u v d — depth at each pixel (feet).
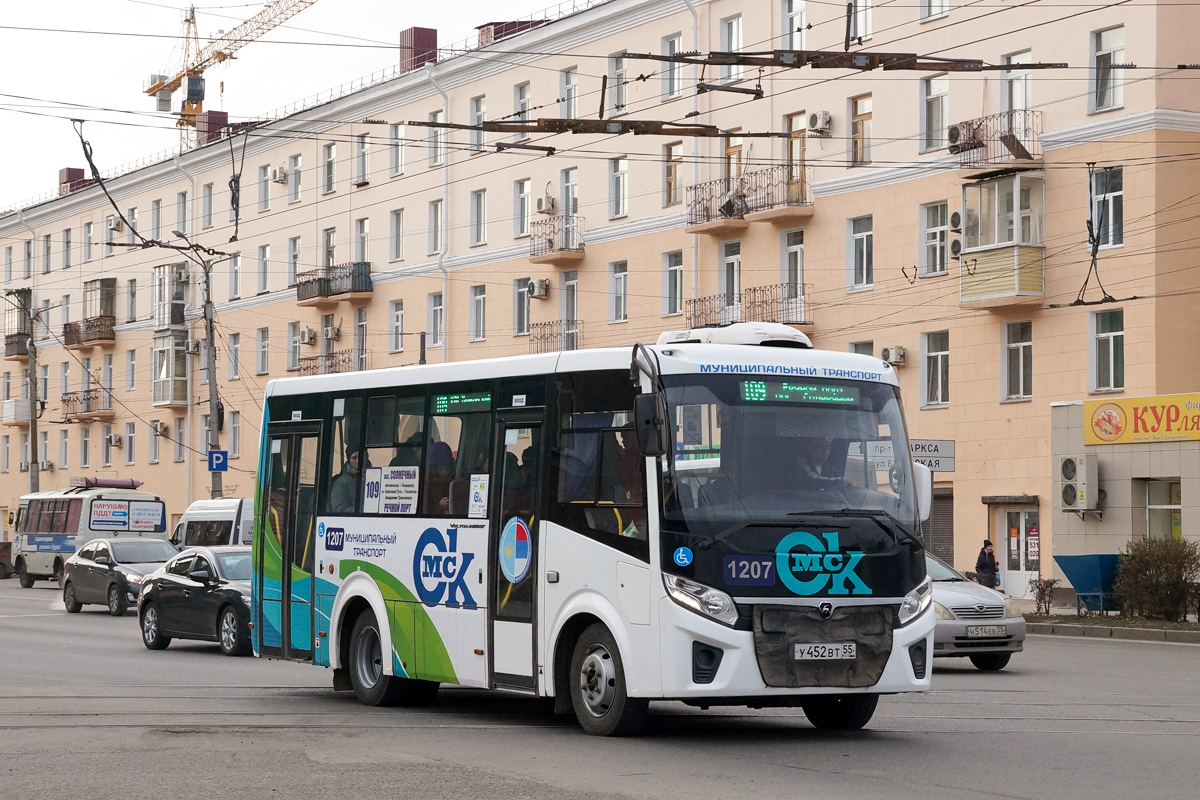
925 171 117.50
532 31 150.82
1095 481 105.40
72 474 234.99
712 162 134.82
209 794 28.71
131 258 221.05
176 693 49.42
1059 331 108.68
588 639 38.01
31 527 164.35
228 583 69.46
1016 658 67.41
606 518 37.42
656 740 37.09
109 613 108.78
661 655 35.40
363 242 177.99
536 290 150.92
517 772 31.65
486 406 42.24
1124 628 84.94
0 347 252.62
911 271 118.93
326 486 48.55
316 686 53.16
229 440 200.34
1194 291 104.27
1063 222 108.58
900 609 36.68
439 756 34.09
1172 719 41.98
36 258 246.06
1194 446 99.71
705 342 40.01
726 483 36.09
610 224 145.18
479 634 41.29
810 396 37.55
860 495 37.14
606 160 145.48
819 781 30.50
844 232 123.95
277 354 191.42
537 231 151.23
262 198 193.98
